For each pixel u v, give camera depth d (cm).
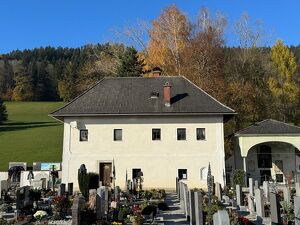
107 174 3472
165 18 5438
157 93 3709
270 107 5459
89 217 1723
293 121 5622
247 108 4931
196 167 3466
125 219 1823
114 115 3497
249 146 3588
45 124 9094
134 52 5759
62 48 18338
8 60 16825
